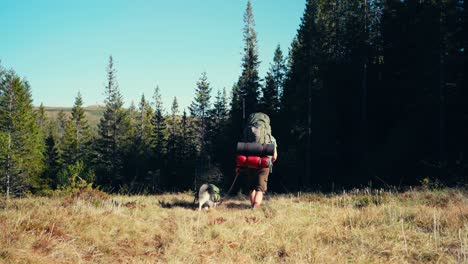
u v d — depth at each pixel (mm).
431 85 26766
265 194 14312
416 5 28438
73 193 10453
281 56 52562
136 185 44156
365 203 9367
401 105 29984
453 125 26172
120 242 5227
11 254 4121
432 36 25812
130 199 10828
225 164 47312
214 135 56781
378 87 33000
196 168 56625
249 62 46656
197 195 8977
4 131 56125
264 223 6590
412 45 28062
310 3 38750
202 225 6328
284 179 37188
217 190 9055
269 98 45312
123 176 59844
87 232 5324
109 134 64688
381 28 32688
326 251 4895
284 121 41094
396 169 27453
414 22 28031
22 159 54125
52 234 5121
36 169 59688
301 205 9086
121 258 4625
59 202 8602
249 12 46938
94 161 65125
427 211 7176
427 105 27188
